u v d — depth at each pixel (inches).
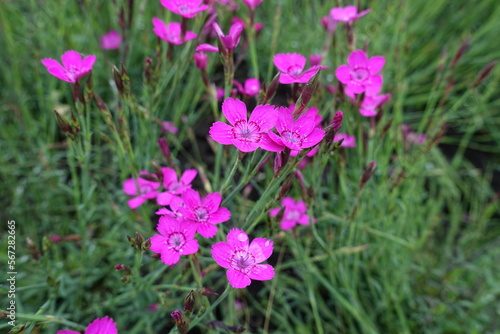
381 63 6.8
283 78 6.4
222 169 10.8
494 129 13.6
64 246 10.0
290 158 5.7
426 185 12.5
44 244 7.1
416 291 10.4
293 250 9.3
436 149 12.2
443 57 9.1
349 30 8.0
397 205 10.1
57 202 10.6
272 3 12.5
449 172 12.3
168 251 5.6
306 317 9.8
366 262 9.9
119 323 8.7
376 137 8.3
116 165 10.5
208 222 5.8
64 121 6.6
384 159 9.3
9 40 10.9
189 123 10.2
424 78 13.9
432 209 11.4
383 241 9.4
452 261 10.8
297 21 12.2
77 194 8.8
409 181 9.9
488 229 11.8
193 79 9.8
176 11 7.2
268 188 5.9
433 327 9.8
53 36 12.0
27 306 8.9
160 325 8.7
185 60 8.5
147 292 8.4
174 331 6.2
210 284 9.3
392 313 10.0
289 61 6.8
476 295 10.2
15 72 11.1
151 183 7.5
